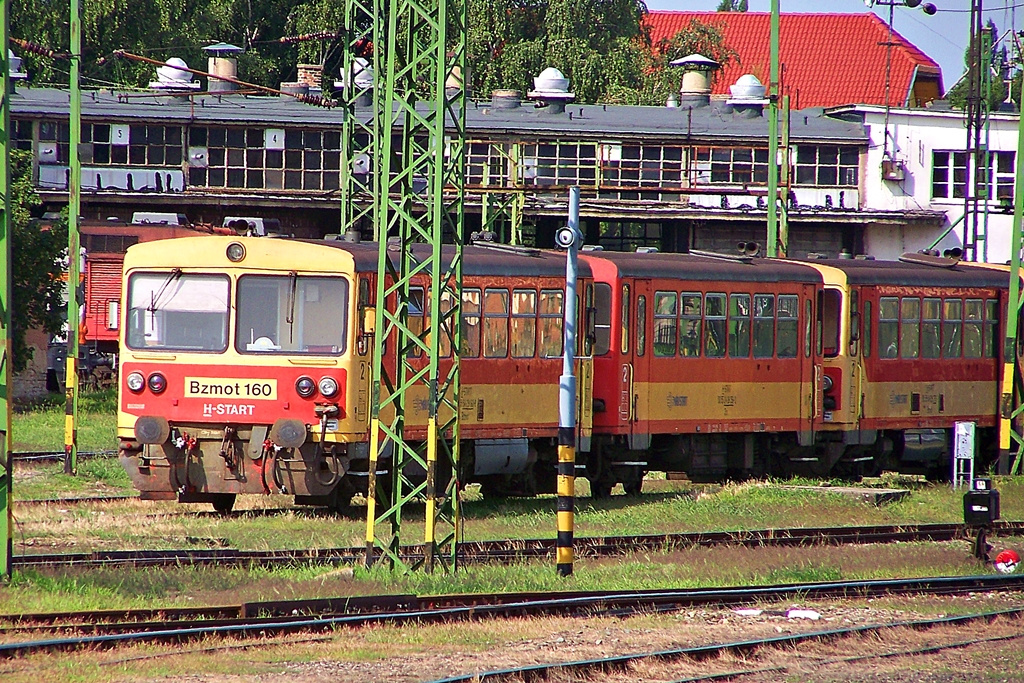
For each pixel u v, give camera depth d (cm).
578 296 9144
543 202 19662
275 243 7900
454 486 6469
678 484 11038
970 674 4662
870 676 4600
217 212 19700
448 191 6506
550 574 6359
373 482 6316
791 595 5950
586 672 4438
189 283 7931
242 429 7856
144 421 7806
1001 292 11850
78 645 4450
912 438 11256
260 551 6662
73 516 7844
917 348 11162
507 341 8762
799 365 10469
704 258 10362
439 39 6134
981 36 17225
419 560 6419
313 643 4712
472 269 8544
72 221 10250
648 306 9550
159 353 7912
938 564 7000
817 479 10800
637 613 5491
